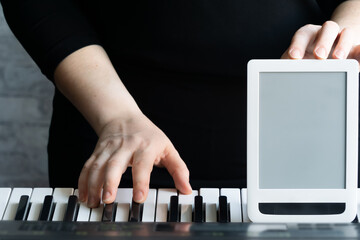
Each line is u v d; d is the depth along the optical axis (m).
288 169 0.73
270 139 0.73
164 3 1.04
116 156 0.80
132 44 1.08
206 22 1.05
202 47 1.06
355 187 0.72
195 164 1.10
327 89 0.73
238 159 1.09
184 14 1.05
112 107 0.92
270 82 0.73
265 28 1.07
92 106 0.93
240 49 1.07
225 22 1.05
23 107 1.79
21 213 0.75
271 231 0.66
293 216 0.72
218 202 0.76
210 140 1.09
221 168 1.10
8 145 1.81
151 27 1.06
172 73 1.08
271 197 0.72
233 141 1.09
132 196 0.77
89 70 0.97
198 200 0.75
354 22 1.01
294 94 0.73
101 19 1.10
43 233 0.64
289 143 0.73
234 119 1.08
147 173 0.78
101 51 1.02
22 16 1.02
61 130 1.14
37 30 1.01
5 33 1.75
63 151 1.13
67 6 1.04
